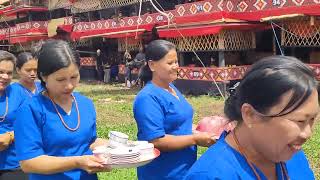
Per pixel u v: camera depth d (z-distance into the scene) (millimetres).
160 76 3586
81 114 3129
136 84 23641
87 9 29078
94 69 29875
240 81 1727
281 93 1571
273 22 17359
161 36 20250
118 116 14312
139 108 3518
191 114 3727
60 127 2994
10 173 4059
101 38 29531
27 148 2910
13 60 4191
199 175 1771
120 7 26906
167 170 3562
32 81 4426
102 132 11062
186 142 3418
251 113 1684
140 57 21922
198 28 18219
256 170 1772
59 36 33094
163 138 3461
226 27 17406
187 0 21141
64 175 3002
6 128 4156
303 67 1620
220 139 1884
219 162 1760
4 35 39250
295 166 1951
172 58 3545
